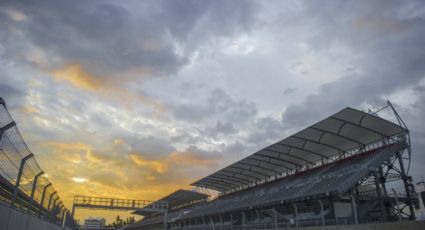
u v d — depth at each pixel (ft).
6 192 40.24
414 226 82.64
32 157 38.29
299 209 128.47
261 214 147.54
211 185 218.38
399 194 114.93
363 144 126.82
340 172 123.95
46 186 54.44
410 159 112.06
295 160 157.07
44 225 56.39
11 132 29.30
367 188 135.23
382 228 80.53
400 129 111.55
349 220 96.68
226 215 175.63
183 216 228.84
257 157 154.92
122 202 205.26
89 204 197.36
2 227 32.53
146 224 314.76
